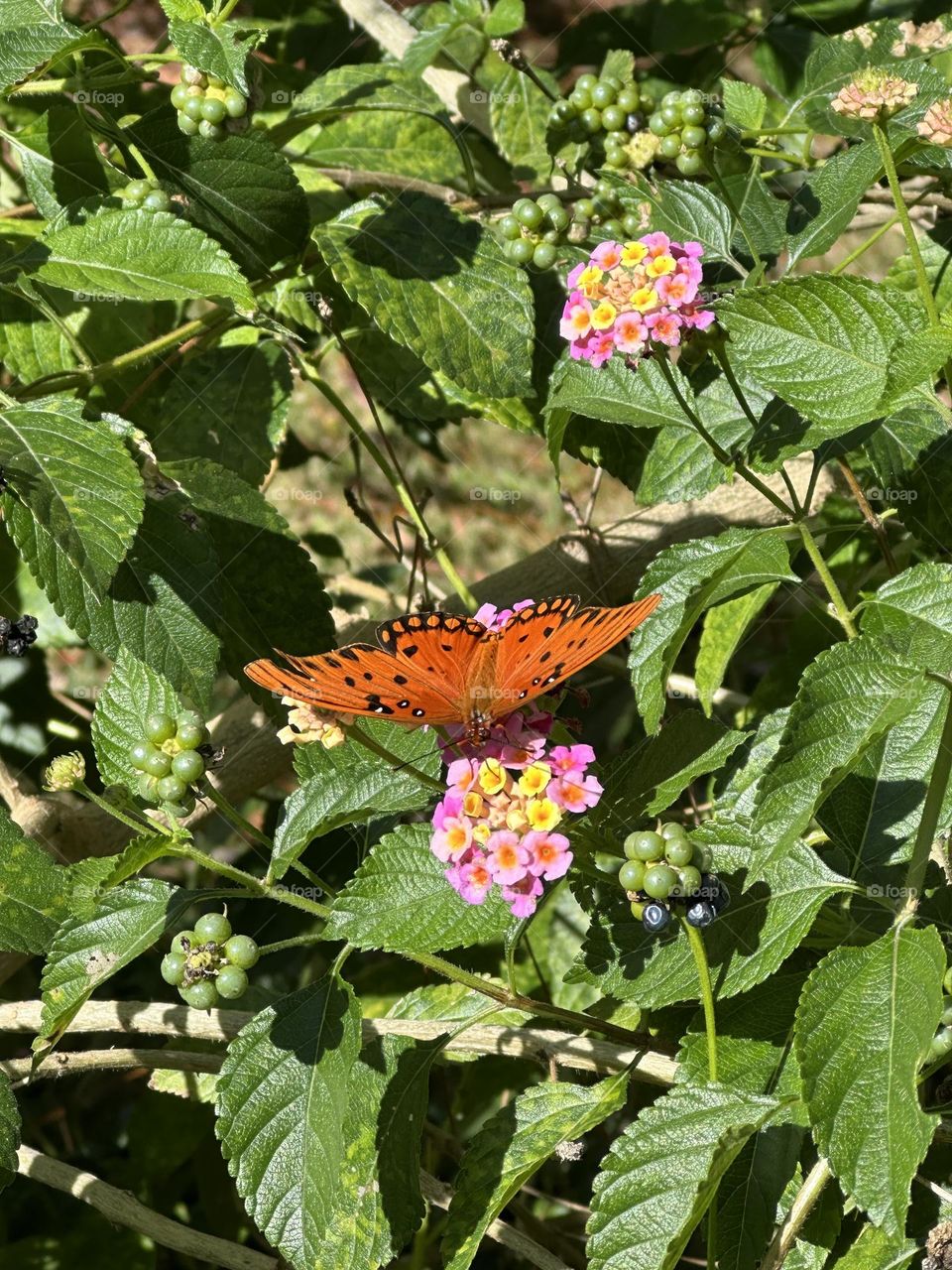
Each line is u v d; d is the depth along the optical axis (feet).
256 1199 1.31
